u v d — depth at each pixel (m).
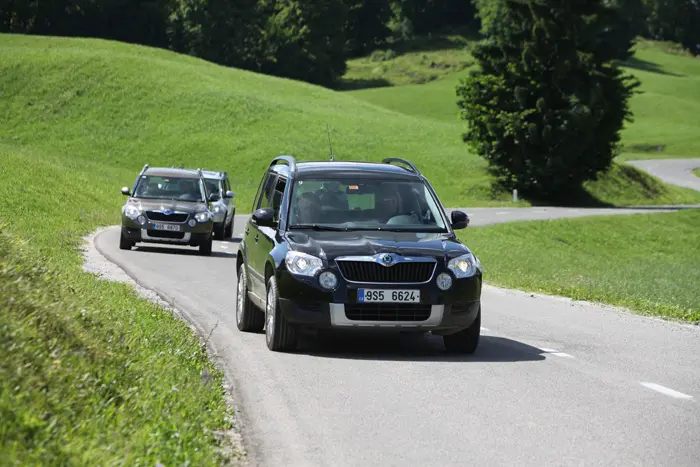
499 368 22.67
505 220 116.12
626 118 157.75
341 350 24.97
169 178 59.00
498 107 158.50
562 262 84.81
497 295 42.25
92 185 105.62
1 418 11.54
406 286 23.38
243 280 28.22
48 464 11.01
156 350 20.59
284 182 26.92
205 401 17.08
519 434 16.16
